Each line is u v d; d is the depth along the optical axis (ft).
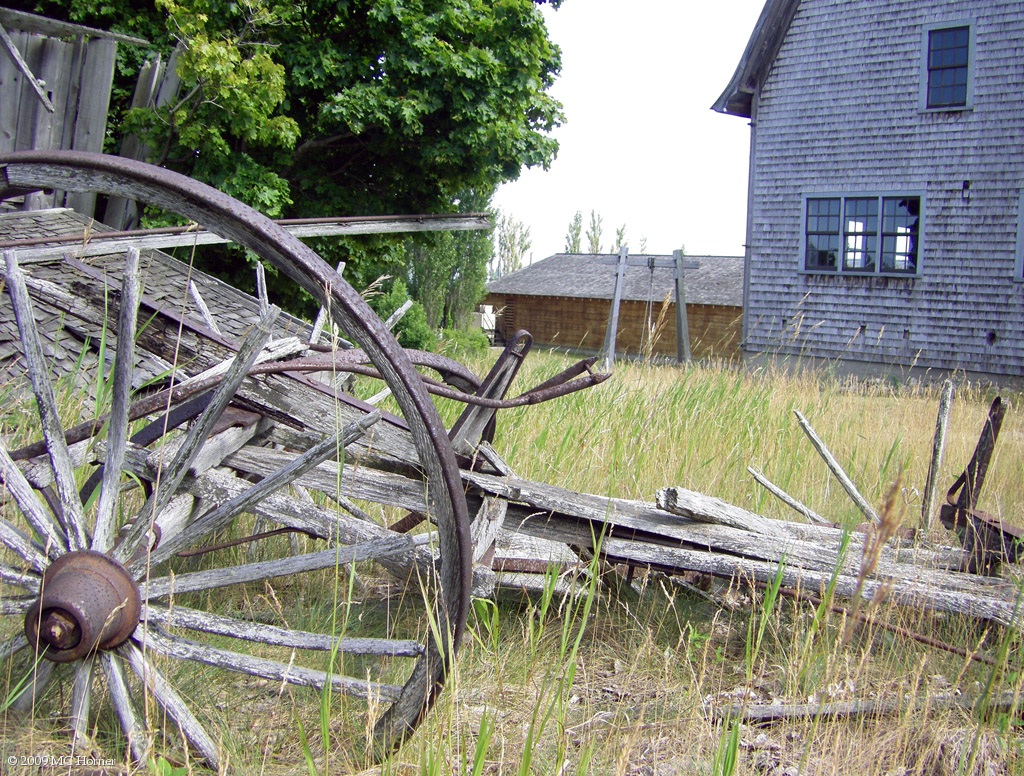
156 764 7.56
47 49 35.70
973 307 60.34
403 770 8.42
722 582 13.05
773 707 10.02
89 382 18.13
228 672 10.44
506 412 21.02
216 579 8.70
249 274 46.19
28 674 8.32
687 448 19.06
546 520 11.33
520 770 7.45
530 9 47.39
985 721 9.94
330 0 44.91
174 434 11.85
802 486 19.04
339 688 8.71
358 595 13.41
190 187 7.70
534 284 127.44
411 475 11.38
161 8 42.01
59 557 8.26
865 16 63.00
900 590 10.93
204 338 10.91
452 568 8.43
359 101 43.86
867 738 9.72
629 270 123.75
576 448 18.47
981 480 12.73
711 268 116.88
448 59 44.62
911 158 62.08
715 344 103.86
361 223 38.24
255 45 41.09
